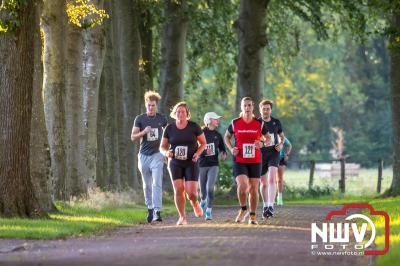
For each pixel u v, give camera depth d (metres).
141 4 79.88
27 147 45.44
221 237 35.03
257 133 43.97
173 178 44.22
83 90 63.59
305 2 96.38
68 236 37.12
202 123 106.94
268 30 104.88
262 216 50.00
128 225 44.53
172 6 86.38
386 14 85.75
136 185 77.94
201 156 50.38
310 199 92.12
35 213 45.28
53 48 55.75
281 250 29.98
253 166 43.94
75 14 55.53
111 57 71.56
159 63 96.38
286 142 61.75
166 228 41.81
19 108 45.09
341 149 173.38
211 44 96.62
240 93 89.56
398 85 85.19
